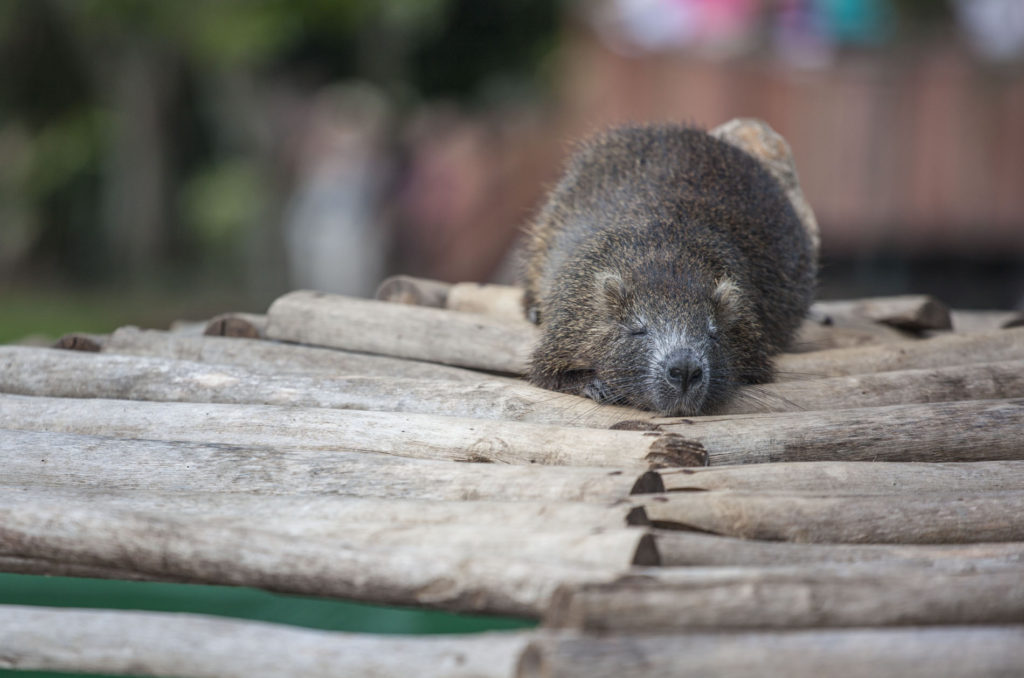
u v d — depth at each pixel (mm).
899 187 18906
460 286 8531
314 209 22562
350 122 23062
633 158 7914
